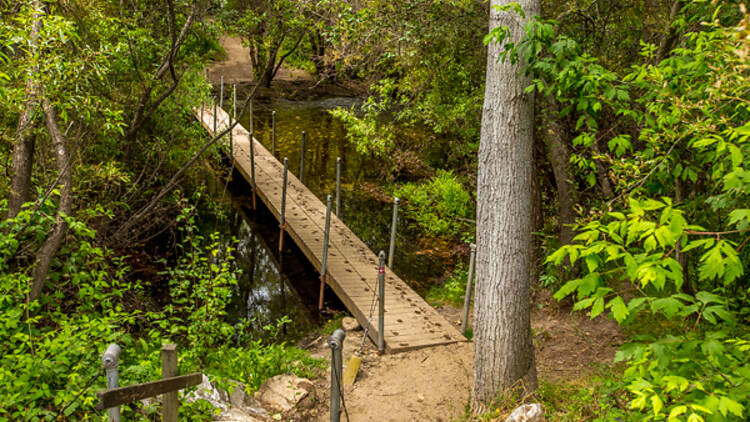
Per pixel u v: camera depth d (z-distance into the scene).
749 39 2.35
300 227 12.55
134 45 10.02
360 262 11.00
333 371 5.08
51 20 5.93
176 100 12.00
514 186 5.72
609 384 5.01
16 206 6.61
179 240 12.52
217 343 8.69
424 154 18.25
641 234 2.81
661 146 5.00
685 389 2.39
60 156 6.89
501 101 5.60
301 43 19.33
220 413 5.46
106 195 9.77
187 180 15.40
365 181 17.28
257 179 15.46
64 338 4.89
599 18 8.65
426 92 12.07
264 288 11.25
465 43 9.94
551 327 8.48
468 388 7.03
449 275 11.60
